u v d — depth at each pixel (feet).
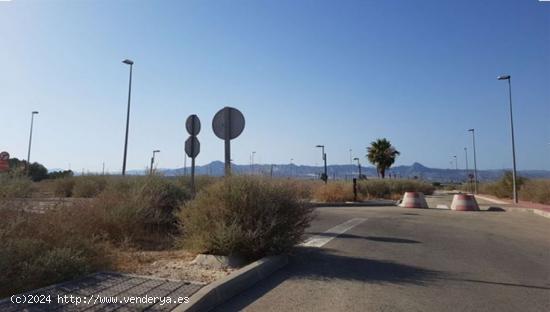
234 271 23.47
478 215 66.59
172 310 16.97
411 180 159.43
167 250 30.40
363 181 128.06
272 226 27.02
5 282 19.06
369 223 51.88
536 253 33.14
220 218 27.55
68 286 19.61
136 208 33.78
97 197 34.83
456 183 358.64
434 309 19.19
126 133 97.14
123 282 20.61
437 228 48.21
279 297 20.66
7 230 21.07
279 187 29.30
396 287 22.62
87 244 24.06
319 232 43.16
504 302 20.35
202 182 47.39
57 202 29.68
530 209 75.25
